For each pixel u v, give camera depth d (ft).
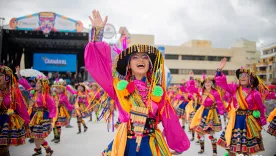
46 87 19.08
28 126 16.60
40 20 77.92
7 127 14.62
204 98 20.40
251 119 15.15
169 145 9.42
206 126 19.62
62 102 24.66
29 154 19.40
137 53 9.43
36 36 86.48
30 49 98.78
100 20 8.69
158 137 8.96
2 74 14.46
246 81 15.47
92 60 8.51
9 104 14.71
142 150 8.63
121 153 8.43
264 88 15.90
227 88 15.81
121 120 8.82
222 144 16.28
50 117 18.97
